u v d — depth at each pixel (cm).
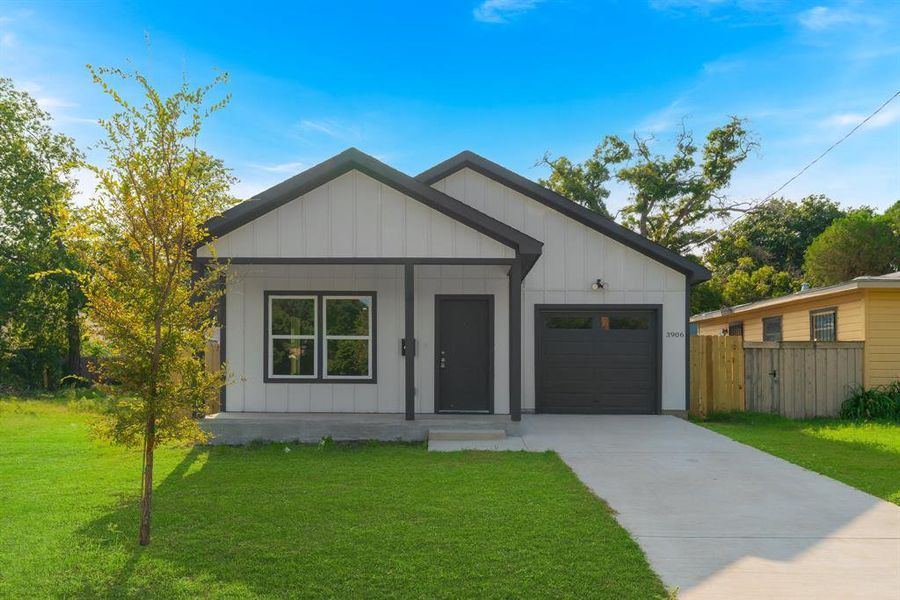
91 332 618
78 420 1439
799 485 836
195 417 1170
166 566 541
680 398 1489
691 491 805
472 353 1367
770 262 4100
